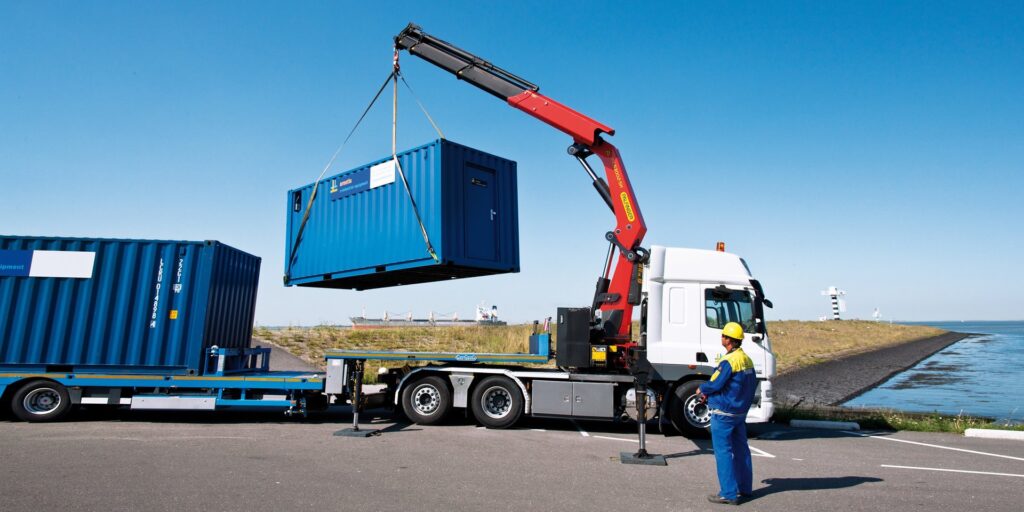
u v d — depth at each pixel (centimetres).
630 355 1059
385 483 641
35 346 1036
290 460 745
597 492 630
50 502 546
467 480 664
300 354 2108
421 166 1091
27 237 1062
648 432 1077
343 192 1221
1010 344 6625
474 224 1104
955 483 711
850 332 6700
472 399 1070
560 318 1073
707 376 1032
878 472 768
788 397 1823
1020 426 1202
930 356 4459
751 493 639
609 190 1134
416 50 1277
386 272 1134
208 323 1096
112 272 1074
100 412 1201
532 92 1204
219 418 1145
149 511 524
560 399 1041
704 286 1055
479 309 4450
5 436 888
